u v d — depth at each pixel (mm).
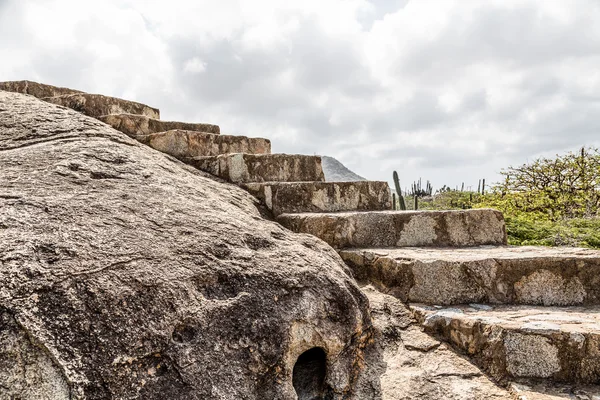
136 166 2670
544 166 10086
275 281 1994
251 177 4219
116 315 1560
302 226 3557
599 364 1981
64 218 1888
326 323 2035
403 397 1985
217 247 2059
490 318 2318
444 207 14156
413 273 2828
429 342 2408
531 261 2711
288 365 1854
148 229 2018
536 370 2051
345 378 2062
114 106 4801
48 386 1381
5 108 3195
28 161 2367
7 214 1808
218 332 1723
